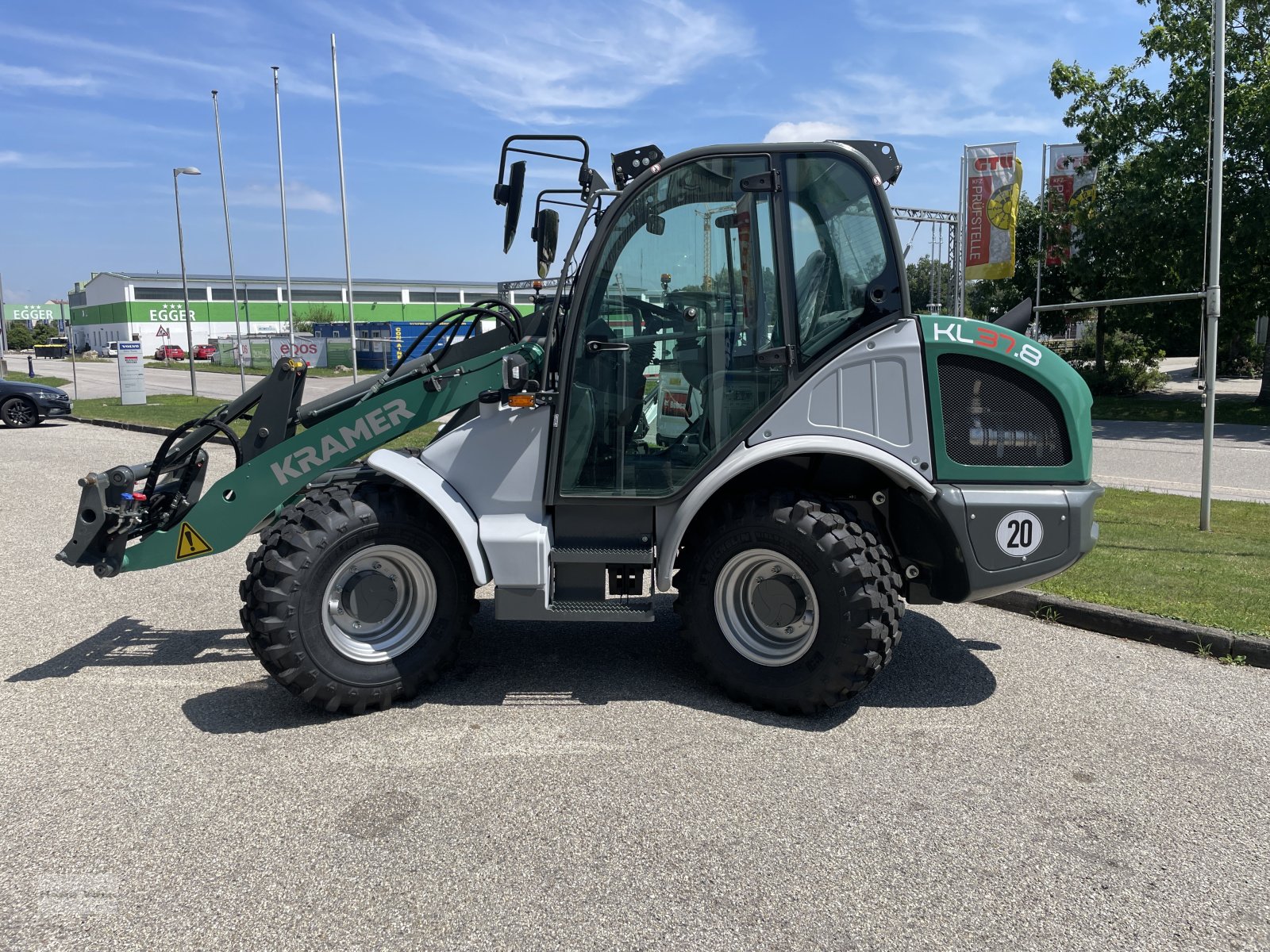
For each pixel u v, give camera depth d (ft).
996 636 17.29
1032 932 8.51
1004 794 11.13
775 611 13.46
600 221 13.61
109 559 14.43
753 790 11.19
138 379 73.46
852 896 9.05
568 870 9.43
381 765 11.84
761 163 13.43
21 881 9.24
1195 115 62.95
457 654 13.94
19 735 12.76
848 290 13.50
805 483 14.74
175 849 9.83
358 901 8.91
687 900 8.95
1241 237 61.67
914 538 14.34
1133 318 75.31
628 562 13.57
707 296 13.62
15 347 297.53
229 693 14.35
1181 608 17.48
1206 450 25.13
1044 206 77.25
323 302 250.78
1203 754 12.26
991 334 13.52
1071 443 13.58
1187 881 9.36
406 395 14.24
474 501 13.89
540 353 14.87
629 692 14.40
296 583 12.84
